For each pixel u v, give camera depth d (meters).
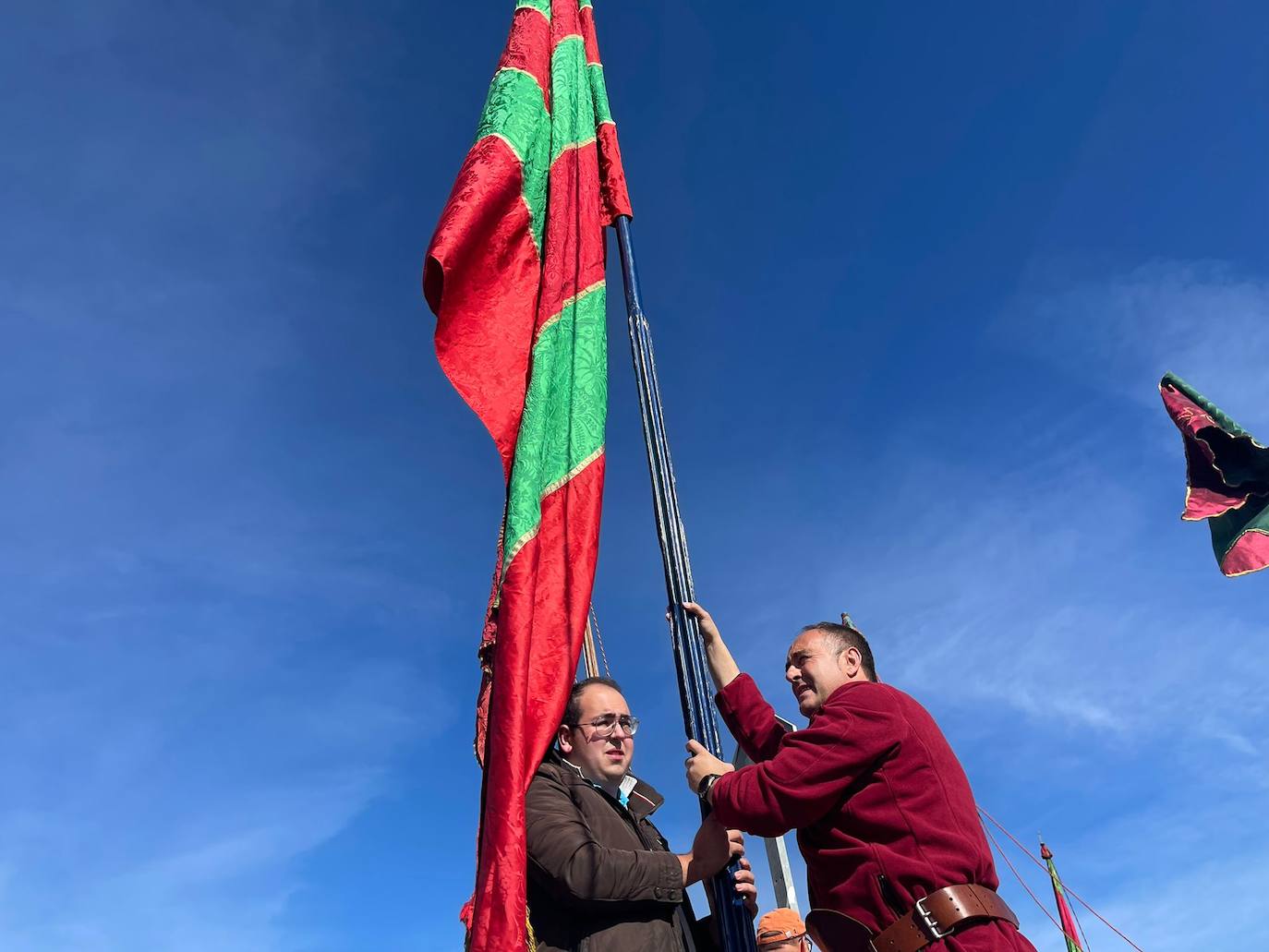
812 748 3.31
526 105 5.20
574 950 3.39
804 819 3.27
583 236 5.08
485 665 3.95
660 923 3.47
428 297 4.57
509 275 4.76
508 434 4.38
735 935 3.44
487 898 3.15
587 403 4.59
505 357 4.55
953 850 3.15
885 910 3.11
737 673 4.19
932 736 3.46
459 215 4.62
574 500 4.36
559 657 3.89
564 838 3.43
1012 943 3.02
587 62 5.81
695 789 3.63
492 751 3.45
